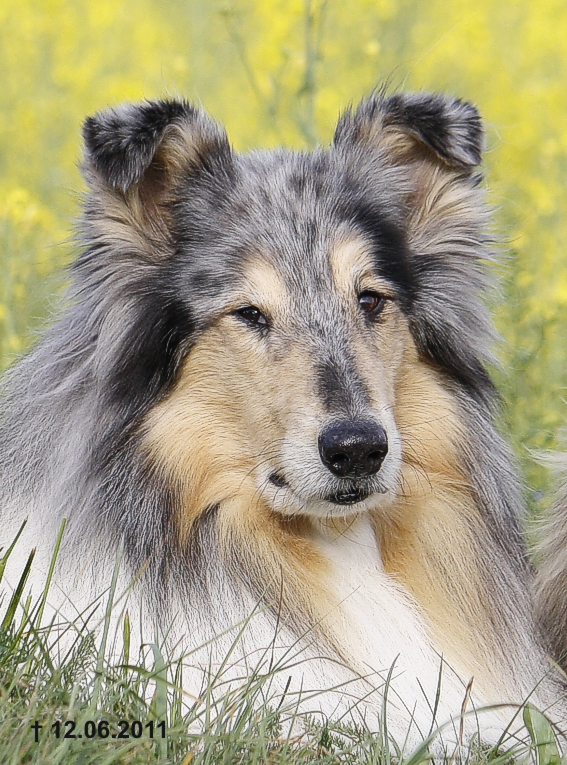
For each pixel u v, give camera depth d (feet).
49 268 57.26
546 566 34.06
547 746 26.14
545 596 33.76
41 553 31.53
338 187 32.30
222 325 30.25
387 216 32.40
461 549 32.58
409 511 32.17
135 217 31.60
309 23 54.54
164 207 32.19
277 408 29.43
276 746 25.16
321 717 28.78
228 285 30.42
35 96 87.71
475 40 86.89
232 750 23.48
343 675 30.09
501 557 33.19
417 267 32.78
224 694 28.78
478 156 33.30
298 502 29.58
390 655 30.76
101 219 31.58
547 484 42.88
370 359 30.01
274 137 69.87
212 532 30.89
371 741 25.67
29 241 59.41
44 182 76.74
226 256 30.78
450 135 32.73
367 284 30.99
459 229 33.86
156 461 30.60
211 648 29.17
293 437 28.96
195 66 79.46
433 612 32.30
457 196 33.81
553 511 35.40
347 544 31.68
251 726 24.86
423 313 32.37
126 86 76.33
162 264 31.42
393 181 33.35
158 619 30.17
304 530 31.37
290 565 30.99
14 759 21.17
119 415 30.91
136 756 22.48
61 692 24.53
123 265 31.55
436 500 32.40
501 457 33.78
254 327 30.17
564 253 63.16
